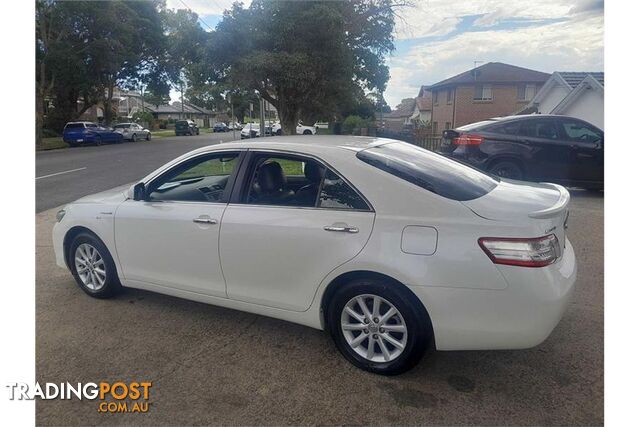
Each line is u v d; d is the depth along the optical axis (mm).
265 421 2564
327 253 2965
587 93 16047
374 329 2936
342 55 18000
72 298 4266
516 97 32781
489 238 2602
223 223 3367
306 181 3314
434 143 18359
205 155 3652
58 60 24891
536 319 2559
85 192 10711
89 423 2594
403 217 2793
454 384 2857
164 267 3744
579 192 9352
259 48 17266
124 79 35812
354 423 2529
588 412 2572
